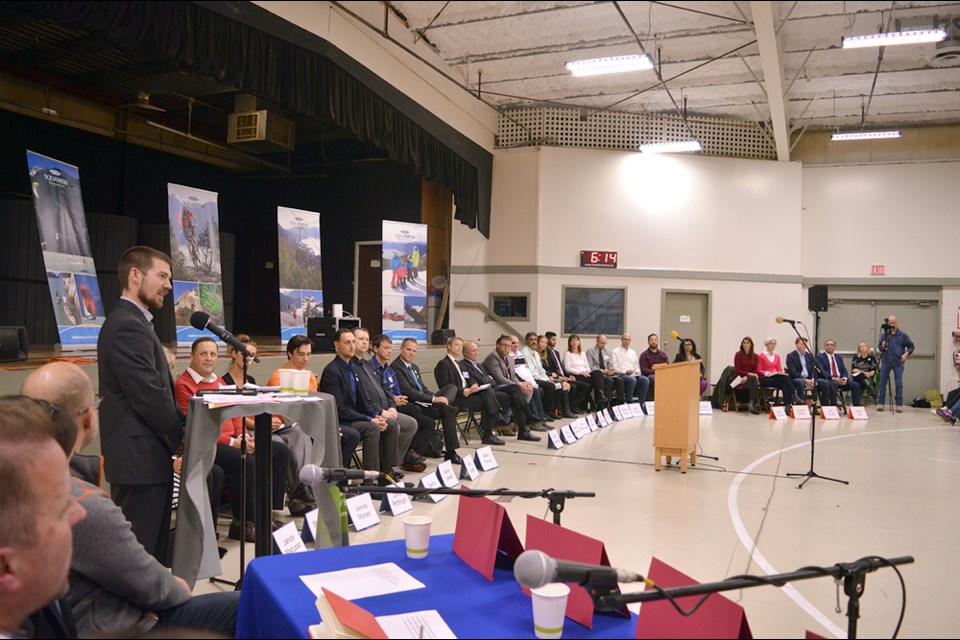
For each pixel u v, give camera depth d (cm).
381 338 609
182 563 250
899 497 506
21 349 422
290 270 934
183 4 300
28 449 121
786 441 769
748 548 378
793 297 1174
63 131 931
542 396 902
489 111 1128
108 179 1014
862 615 282
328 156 1201
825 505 479
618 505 470
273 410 246
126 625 171
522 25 833
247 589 183
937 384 1168
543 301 1132
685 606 140
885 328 1100
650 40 884
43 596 122
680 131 1171
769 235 1177
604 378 1003
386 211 1169
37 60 830
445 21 805
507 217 1148
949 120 1169
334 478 196
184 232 820
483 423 722
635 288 1152
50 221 580
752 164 1180
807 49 903
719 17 807
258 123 967
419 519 197
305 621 150
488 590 174
